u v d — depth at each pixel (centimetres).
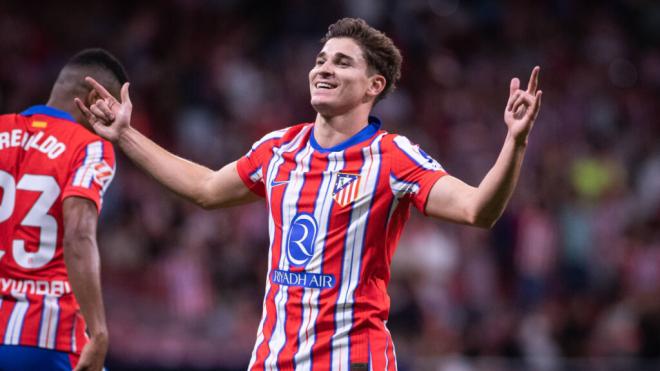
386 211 1482
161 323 3841
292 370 1466
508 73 6631
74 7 5647
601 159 5609
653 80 6950
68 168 1667
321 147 1542
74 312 1678
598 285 4800
